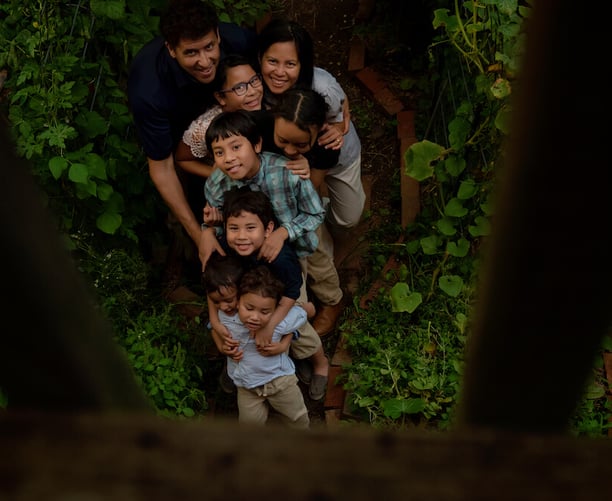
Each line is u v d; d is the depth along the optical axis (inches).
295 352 160.6
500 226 22.2
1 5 163.9
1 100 175.2
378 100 221.3
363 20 237.1
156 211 187.8
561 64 18.1
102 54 174.9
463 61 169.3
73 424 15.5
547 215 20.5
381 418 156.8
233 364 147.2
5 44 161.9
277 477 15.2
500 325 24.7
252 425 15.9
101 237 172.6
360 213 175.3
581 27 17.4
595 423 148.0
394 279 180.5
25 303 22.1
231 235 133.8
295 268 141.1
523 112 19.6
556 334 24.0
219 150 132.0
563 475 15.4
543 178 20.0
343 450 15.7
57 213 160.2
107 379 26.9
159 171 148.6
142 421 15.7
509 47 133.7
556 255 21.6
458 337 159.9
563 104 18.6
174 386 156.5
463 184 157.1
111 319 161.3
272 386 146.4
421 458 15.6
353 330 172.2
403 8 224.2
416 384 154.3
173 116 143.2
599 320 23.3
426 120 211.9
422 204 195.2
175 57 133.7
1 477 14.9
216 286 135.3
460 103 173.0
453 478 15.5
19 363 23.7
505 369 26.4
